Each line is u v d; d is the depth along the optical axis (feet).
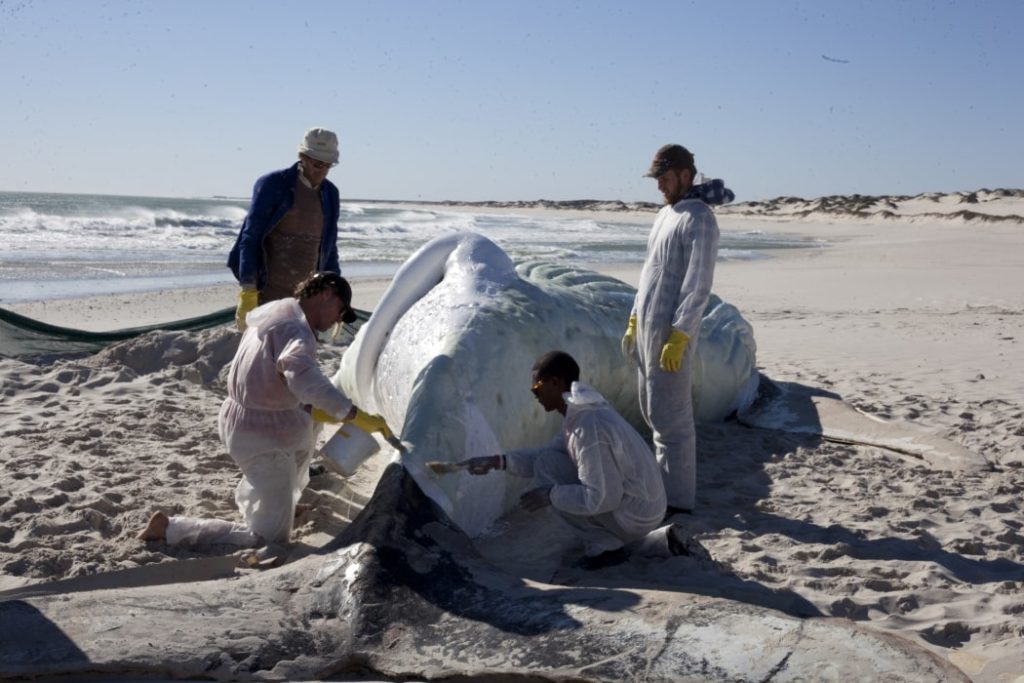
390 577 13.89
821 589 15.75
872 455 24.18
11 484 19.44
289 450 16.52
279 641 12.75
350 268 91.66
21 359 31.42
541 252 124.47
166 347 31.17
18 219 150.82
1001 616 14.75
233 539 16.75
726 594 15.14
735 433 26.18
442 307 20.02
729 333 27.50
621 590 13.64
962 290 75.77
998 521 19.24
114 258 92.48
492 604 13.46
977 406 30.25
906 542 17.90
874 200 403.13
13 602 13.41
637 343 19.63
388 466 16.55
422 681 12.07
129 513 18.15
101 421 24.84
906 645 11.82
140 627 12.90
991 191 398.42
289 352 15.60
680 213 18.86
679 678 11.39
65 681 11.95
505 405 18.61
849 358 40.16
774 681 11.22
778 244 170.40
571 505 15.69
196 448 22.94
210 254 101.35
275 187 22.67
